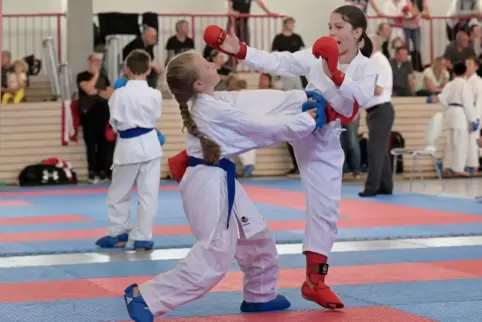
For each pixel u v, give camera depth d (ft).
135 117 24.85
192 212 14.39
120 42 57.82
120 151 25.12
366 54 16.53
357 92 15.10
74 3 57.57
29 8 64.34
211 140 14.29
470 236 27.53
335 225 16.35
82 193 47.26
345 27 15.97
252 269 15.89
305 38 71.10
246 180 55.36
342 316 15.44
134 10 66.90
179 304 13.99
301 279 19.51
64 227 31.32
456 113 55.21
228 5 64.69
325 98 15.37
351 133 53.62
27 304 16.90
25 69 57.31
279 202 40.06
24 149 54.80
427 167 58.80
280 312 15.94
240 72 61.21
